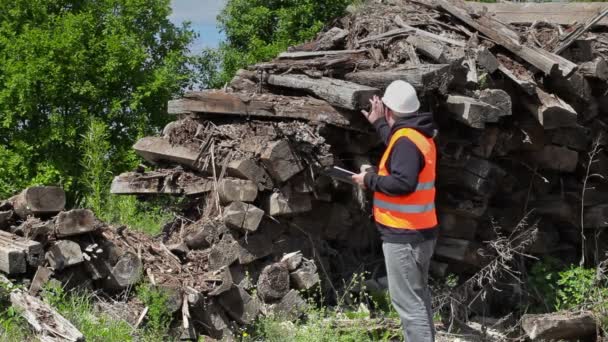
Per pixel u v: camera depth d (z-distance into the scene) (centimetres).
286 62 700
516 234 741
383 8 795
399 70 631
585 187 768
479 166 679
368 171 526
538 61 675
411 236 508
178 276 597
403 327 522
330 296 682
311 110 628
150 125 1302
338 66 674
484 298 683
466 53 669
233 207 614
